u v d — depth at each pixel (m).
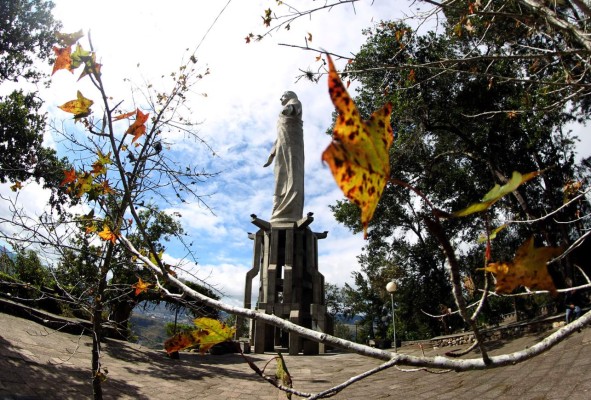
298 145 19.69
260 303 16.81
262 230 19.50
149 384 9.92
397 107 15.13
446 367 1.09
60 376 8.56
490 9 5.11
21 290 11.85
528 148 17.72
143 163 3.80
